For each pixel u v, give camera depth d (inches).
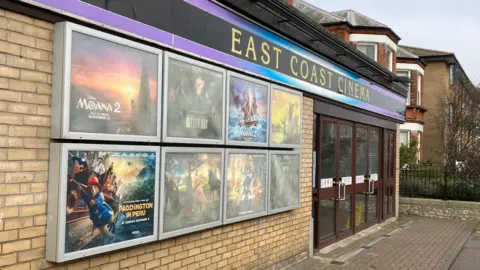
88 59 127.0
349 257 283.0
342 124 333.7
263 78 220.5
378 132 426.3
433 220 471.5
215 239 190.2
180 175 164.2
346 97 326.3
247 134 205.3
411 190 526.0
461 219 480.7
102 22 132.7
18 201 113.3
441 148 875.4
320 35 271.3
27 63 115.6
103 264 137.2
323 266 257.4
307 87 266.1
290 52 247.0
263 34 220.8
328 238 309.9
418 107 861.2
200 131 173.9
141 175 145.3
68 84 120.7
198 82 173.0
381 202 431.5
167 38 158.4
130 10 142.8
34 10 116.1
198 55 174.6
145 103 146.4
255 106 212.1
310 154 277.1
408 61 864.3
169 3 159.8
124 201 138.9
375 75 388.8
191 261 175.6
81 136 124.2
